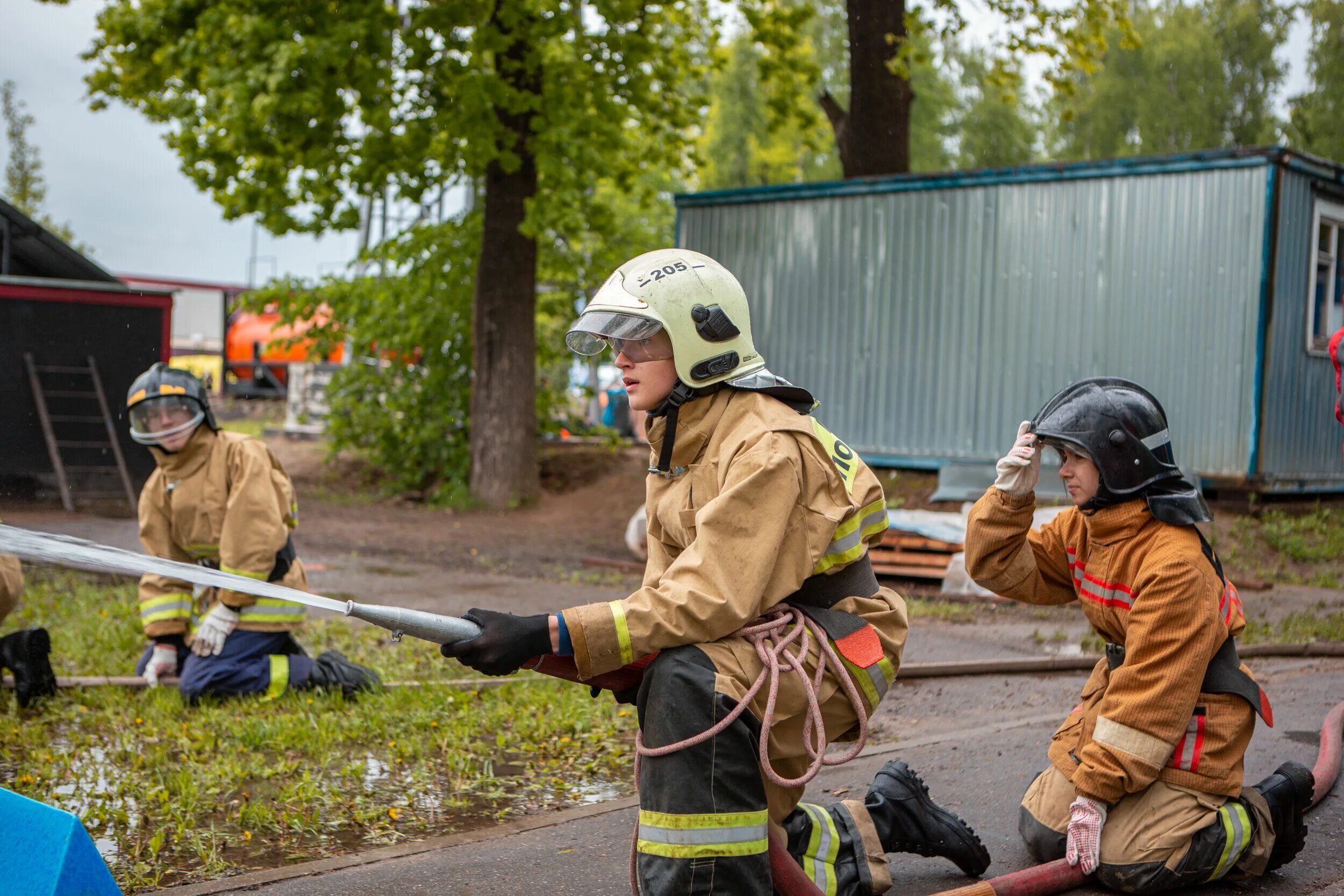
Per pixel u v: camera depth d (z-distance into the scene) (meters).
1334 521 11.95
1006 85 16.12
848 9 15.63
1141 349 12.39
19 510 12.45
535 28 13.12
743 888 2.55
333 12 13.13
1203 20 35.25
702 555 2.51
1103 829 3.27
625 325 2.66
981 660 6.79
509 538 13.12
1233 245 11.84
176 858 3.66
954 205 13.50
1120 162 12.42
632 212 25.58
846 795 4.25
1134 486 3.22
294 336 20.86
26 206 32.69
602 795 4.36
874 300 14.04
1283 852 3.41
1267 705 3.30
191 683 5.34
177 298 33.56
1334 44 30.81
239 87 12.73
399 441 16.67
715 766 2.54
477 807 4.21
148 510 5.51
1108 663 3.45
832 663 2.63
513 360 15.33
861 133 15.57
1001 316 13.24
